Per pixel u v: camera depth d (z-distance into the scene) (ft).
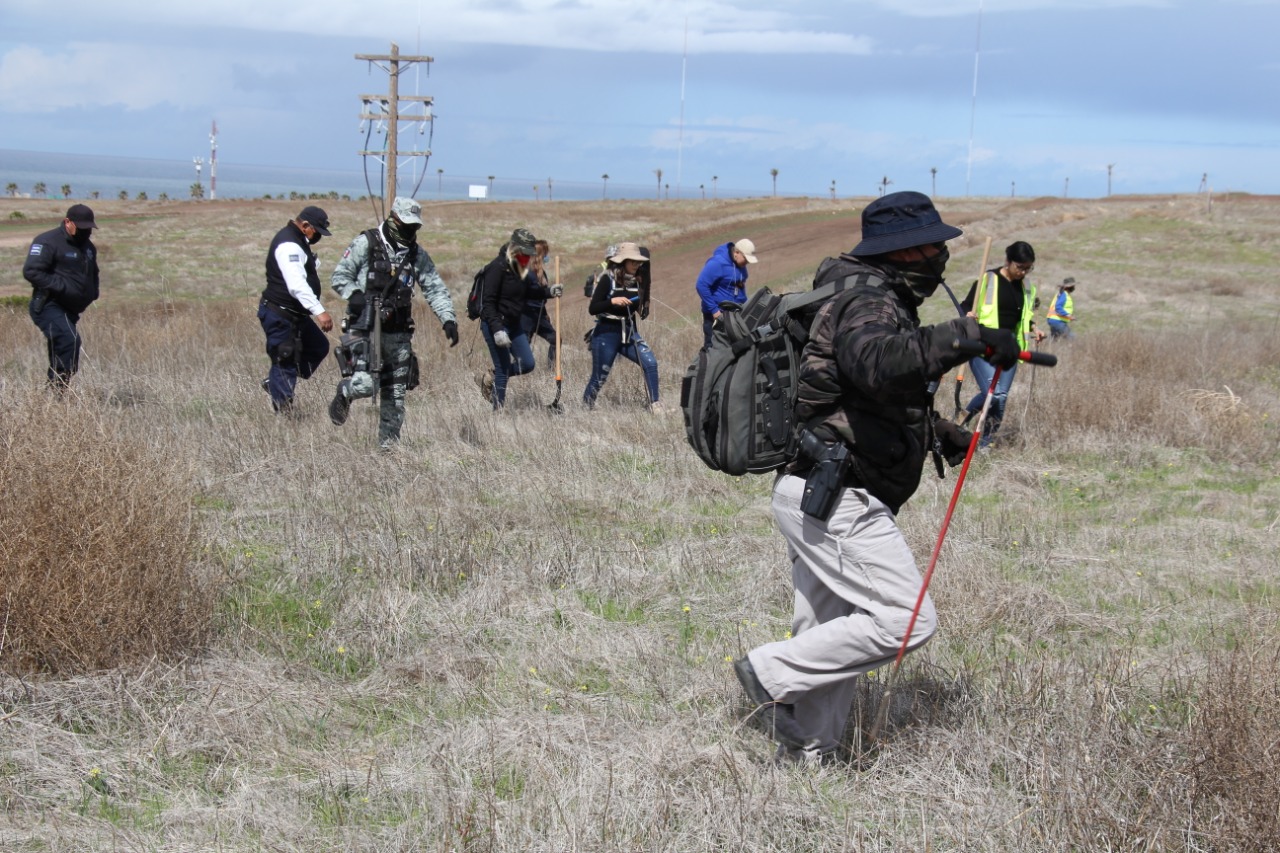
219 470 22.22
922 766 11.86
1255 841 9.85
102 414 16.11
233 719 12.28
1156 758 11.45
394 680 13.79
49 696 12.47
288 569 17.24
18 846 9.95
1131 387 34.30
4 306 63.05
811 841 10.59
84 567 13.19
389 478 22.49
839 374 11.07
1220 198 224.33
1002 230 153.17
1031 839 10.40
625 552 19.16
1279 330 63.05
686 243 166.81
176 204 253.65
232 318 54.44
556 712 13.17
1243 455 30.07
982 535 21.18
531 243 30.58
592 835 10.23
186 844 10.06
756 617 16.67
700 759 11.73
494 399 31.32
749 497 23.85
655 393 33.42
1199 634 16.48
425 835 10.23
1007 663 14.20
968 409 29.78
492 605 16.30
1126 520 23.26
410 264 25.39
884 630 11.28
